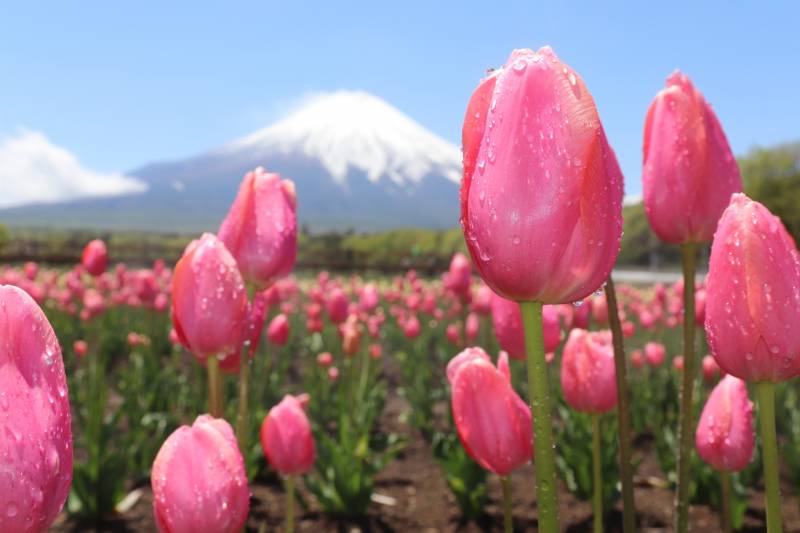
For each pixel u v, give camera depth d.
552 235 1.07
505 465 1.81
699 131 1.81
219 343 1.95
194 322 1.93
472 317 6.84
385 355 13.24
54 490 0.94
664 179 1.85
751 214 1.32
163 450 1.50
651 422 6.93
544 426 1.12
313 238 91.06
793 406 6.80
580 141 1.08
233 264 1.97
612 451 5.23
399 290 16.44
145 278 9.27
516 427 1.79
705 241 1.85
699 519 4.98
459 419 1.83
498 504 5.48
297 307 14.91
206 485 1.47
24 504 0.90
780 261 1.32
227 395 7.36
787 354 1.31
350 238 90.25
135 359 8.72
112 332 11.63
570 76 1.09
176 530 1.48
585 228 1.08
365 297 8.91
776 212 51.97
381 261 44.25
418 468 6.50
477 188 1.11
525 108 1.08
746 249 1.31
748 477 5.22
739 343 1.33
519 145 1.07
